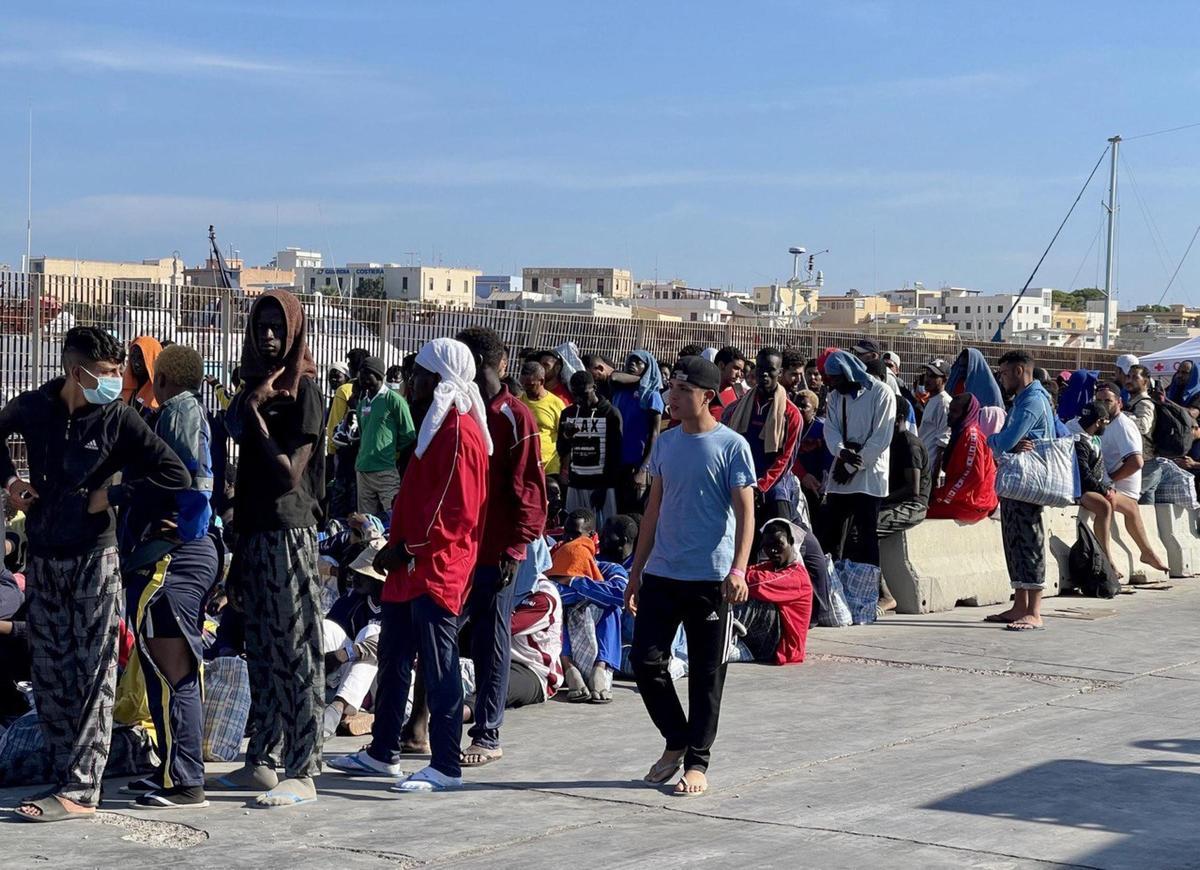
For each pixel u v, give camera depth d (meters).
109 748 6.19
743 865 5.27
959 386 13.84
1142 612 12.28
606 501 11.72
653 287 129.50
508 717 8.05
